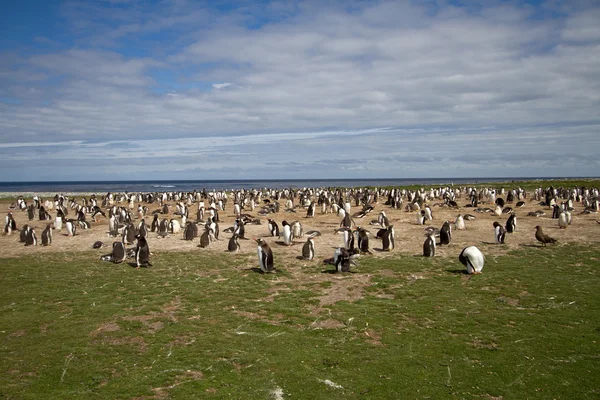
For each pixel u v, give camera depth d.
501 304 12.44
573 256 18.55
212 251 21.36
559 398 7.66
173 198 63.78
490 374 8.49
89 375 8.51
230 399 7.68
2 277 16.08
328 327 10.95
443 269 16.77
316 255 20.16
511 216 25.14
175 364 8.95
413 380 8.32
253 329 10.84
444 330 10.65
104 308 12.47
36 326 11.11
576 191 52.44
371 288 14.31
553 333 10.30
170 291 14.16
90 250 21.72
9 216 27.28
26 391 7.91
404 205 47.34
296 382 8.26
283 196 66.06
